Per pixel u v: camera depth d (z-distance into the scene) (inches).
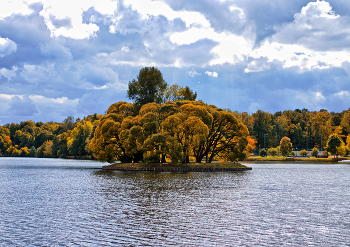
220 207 1008.2
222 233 720.3
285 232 729.6
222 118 3058.6
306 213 929.5
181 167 2736.2
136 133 2714.1
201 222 815.7
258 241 665.0
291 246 635.5
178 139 2802.7
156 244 645.9
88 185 1600.6
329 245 642.8
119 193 1305.4
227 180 1894.7
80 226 777.6
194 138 2785.4
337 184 1723.7
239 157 3041.3
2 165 3988.7
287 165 4082.2
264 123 7401.6
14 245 637.3
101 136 2972.4
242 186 1576.0
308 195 1289.4
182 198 1179.3
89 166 3720.5
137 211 943.7
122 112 3309.5
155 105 3053.6
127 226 777.6
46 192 1348.4
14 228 759.7
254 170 2987.2
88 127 6614.2
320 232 732.0
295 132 7864.2
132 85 3531.0
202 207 1007.0
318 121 7485.2
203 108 2893.7
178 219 847.1
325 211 960.3
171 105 2910.9
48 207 1006.4
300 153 6043.3
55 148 7564.0
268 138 7194.9
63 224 795.4
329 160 5088.6
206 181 1813.5
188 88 4183.1
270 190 1434.5
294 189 1485.0
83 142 6505.9
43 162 5027.1
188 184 1644.9
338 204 1079.6
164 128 2719.0
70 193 1311.5
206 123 2915.8
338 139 5442.9
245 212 936.3
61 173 2506.2
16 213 920.3
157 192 1336.1
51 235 704.4
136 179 1930.4
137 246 633.6
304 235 708.0
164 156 3107.8
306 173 2593.5
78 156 6737.2
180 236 698.2
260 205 1048.2
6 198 1187.3
